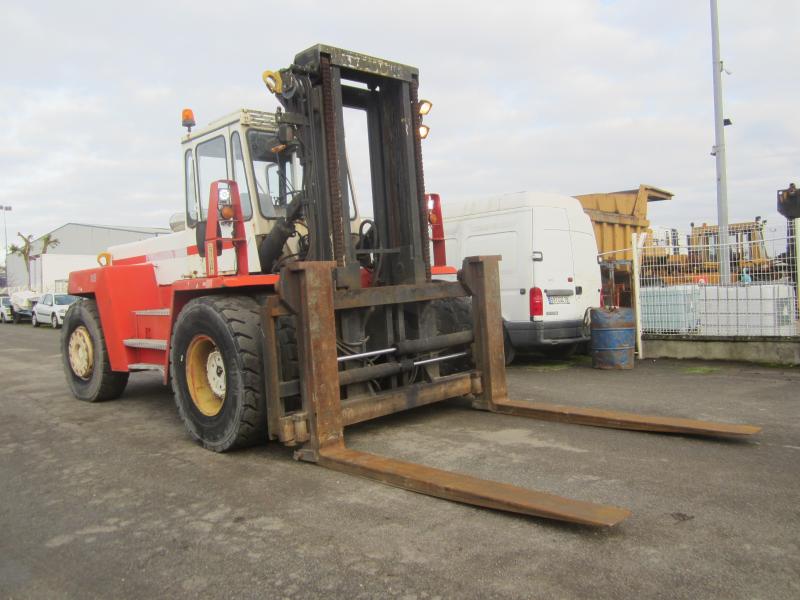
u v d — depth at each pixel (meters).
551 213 9.37
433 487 3.93
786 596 2.66
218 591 2.92
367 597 2.79
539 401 6.84
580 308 9.62
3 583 3.11
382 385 5.90
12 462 5.24
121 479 4.66
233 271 5.85
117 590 2.99
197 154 6.50
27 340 19.84
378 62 5.61
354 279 5.34
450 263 10.11
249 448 5.38
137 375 10.36
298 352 4.81
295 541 3.40
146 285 7.40
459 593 2.78
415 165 5.92
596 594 2.72
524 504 3.48
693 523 3.41
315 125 5.30
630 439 5.11
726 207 12.77
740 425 5.04
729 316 9.31
